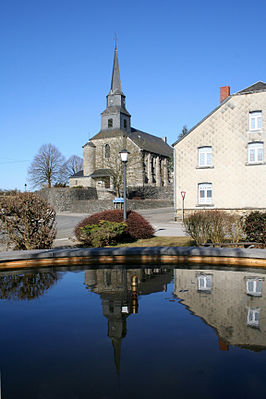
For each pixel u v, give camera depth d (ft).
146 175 182.70
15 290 17.85
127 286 18.43
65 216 115.65
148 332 11.69
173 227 68.13
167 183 207.21
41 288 18.26
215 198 77.51
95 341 11.04
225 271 22.20
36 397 7.67
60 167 207.21
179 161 81.35
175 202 81.82
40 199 31.89
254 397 7.63
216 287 17.94
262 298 15.71
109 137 178.81
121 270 22.95
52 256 24.52
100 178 176.04
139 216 47.44
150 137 221.25
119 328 12.14
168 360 9.57
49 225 34.06
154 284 18.78
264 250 24.07
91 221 44.16
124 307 14.65
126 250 25.32
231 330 11.76
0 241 31.01
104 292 17.26
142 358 9.72
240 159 75.00
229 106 75.87
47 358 9.81
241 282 19.10
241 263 23.72
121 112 184.55
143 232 45.68
